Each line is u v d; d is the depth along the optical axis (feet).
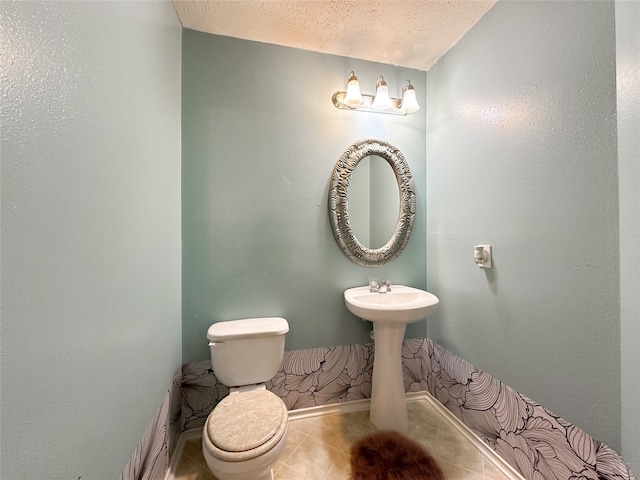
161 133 3.48
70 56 1.73
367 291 5.08
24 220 1.38
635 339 2.40
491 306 4.06
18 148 1.35
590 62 2.75
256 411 3.33
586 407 2.81
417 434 4.53
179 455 4.10
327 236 5.16
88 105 1.91
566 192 3.00
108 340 2.13
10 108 1.31
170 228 3.87
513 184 3.67
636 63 2.37
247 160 4.80
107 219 2.14
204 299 4.62
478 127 4.30
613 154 2.56
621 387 2.51
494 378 4.00
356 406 5.22
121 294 2.35
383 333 4.64
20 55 1.38
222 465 2.76
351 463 3.92
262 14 4.24
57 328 1.59
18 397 1.32
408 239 5.53
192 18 4.33
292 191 4.99
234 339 4.15
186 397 4.50
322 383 5.09
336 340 5.19
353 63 5.29
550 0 3.16
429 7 4.08
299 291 5.02
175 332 4.11
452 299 4.92
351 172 5.20
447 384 4.98
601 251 2.67
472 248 4.43
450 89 4.97
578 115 2.87
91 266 1.92
